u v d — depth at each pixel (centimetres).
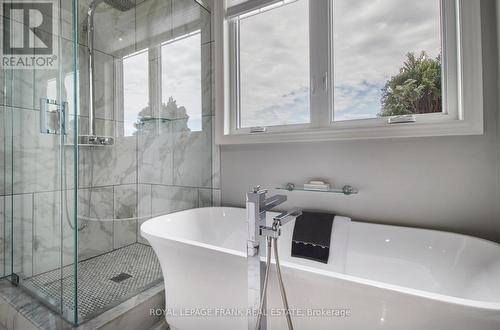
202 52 215
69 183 128
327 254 143
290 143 180
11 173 159
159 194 211
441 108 141
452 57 135
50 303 129
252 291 96
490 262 102
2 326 136
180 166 215
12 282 157
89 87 193
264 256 101
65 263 125
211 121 213
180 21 220
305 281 89
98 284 151
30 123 151
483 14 125
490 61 124
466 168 130
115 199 192
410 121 142
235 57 210
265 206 98
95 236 178
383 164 150
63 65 136
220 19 207
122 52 214
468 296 100
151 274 163
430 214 138
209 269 110
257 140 189
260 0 191
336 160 164
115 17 210
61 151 134
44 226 139
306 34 182
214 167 214
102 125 197
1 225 165
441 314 70
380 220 151
